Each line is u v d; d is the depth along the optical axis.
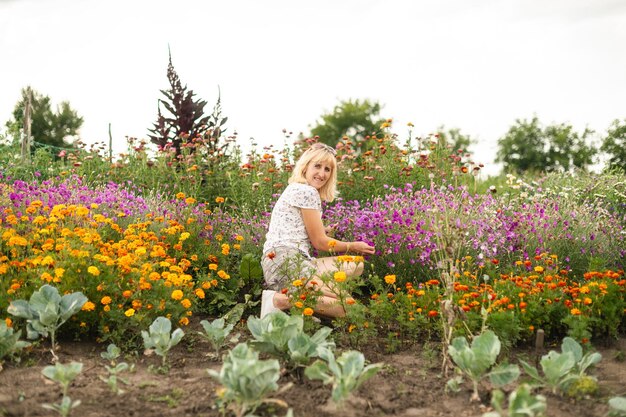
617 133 22.17
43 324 3.22
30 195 5.55
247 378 2.47
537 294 3.87
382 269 5.09
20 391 2.70
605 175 8.38
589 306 3.72
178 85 8.36
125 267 3.70
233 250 5.23
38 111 23.25
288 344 3.02
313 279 4.08
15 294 3.45
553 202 6.48
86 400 2.67
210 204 7.24
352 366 2.66
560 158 28.19
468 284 4.16
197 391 2.82
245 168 7.04
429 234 4.80
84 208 4.22
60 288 3.53
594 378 2.90
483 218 5.50
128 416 2.54
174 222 4.82
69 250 3.74
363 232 5.27
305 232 4.31
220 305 4.32
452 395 2.86
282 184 6.96
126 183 7.71
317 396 2.78
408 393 2.87
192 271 4.82
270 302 3.93
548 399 2.78
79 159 8.09
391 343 3.62
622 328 3.99
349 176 7.23
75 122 23.77
